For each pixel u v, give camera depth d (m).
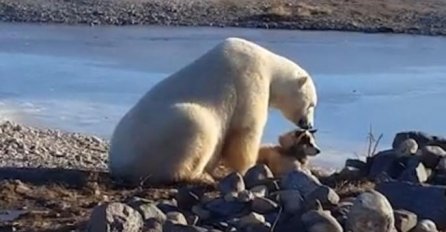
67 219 10.91
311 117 14.73
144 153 13.03
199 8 48.12
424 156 12.18
